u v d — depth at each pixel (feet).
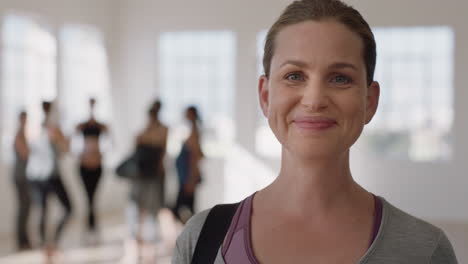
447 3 27.04
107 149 19.43
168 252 17.81
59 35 27.17
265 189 2.83
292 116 2.50
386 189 27.99
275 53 2.58
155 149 16.51
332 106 2.44
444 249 2.64
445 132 27.63
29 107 25.09
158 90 30.96
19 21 24.71
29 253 18.17
